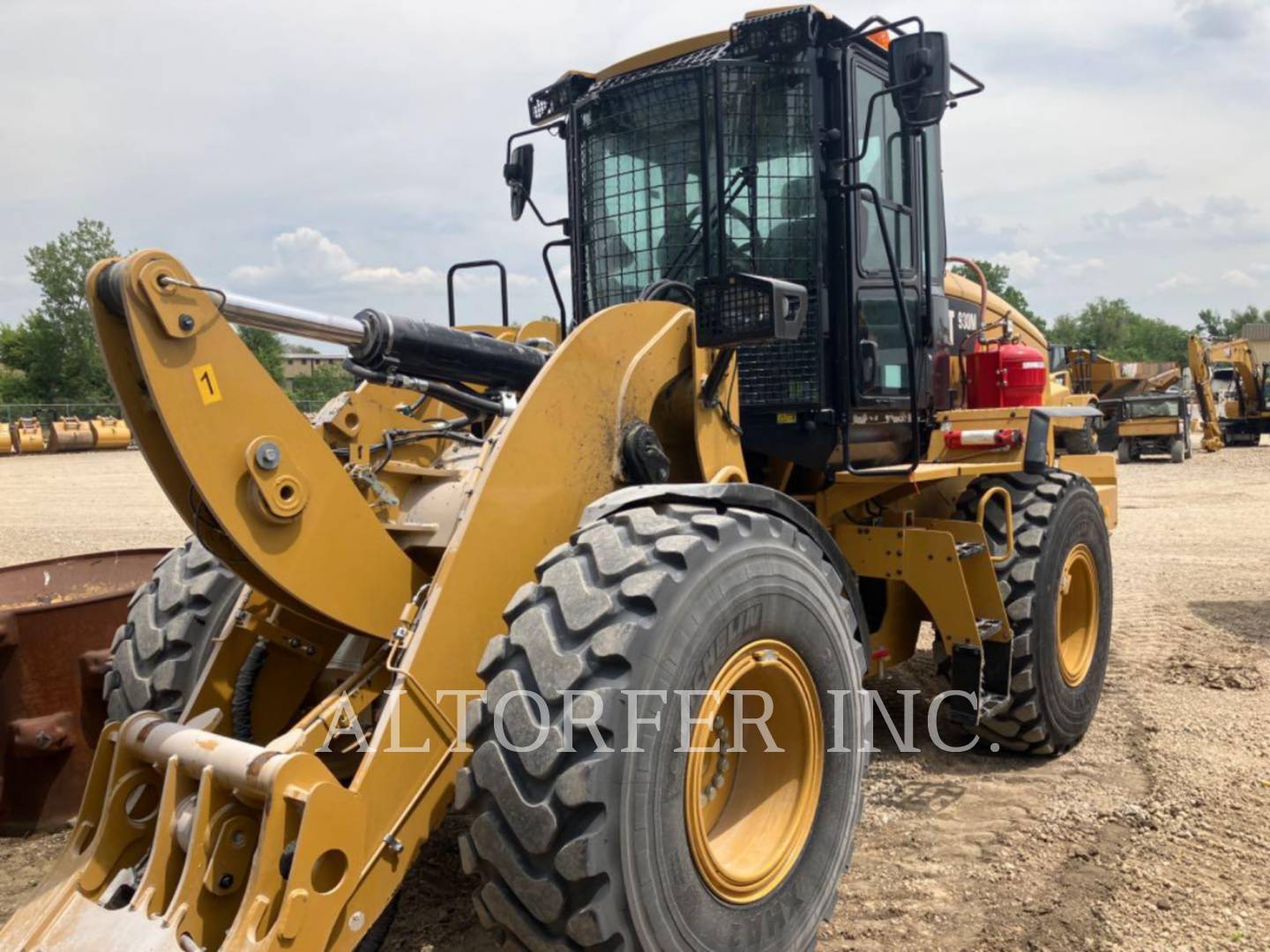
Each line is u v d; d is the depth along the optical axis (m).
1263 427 25.17
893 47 3.32
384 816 2.14
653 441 2.81
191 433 2.05
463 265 3.90
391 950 2.78
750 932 2.42
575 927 2.05
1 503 15.85
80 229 56.25
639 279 3.92
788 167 3.68
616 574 2.25
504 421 2.66
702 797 2.55
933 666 5.63
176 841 2.14
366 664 2.45
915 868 3.26
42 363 56.03
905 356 4.16
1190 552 9.57
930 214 4.52
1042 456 4.39
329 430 3.05
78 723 3.69
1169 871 3.18
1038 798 3.84
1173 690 5.14
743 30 3.53
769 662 2.53
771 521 2.61
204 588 3.04
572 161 4.14
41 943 2.12
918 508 4.45
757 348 3.75
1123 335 94.00
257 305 2.22
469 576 2.37
